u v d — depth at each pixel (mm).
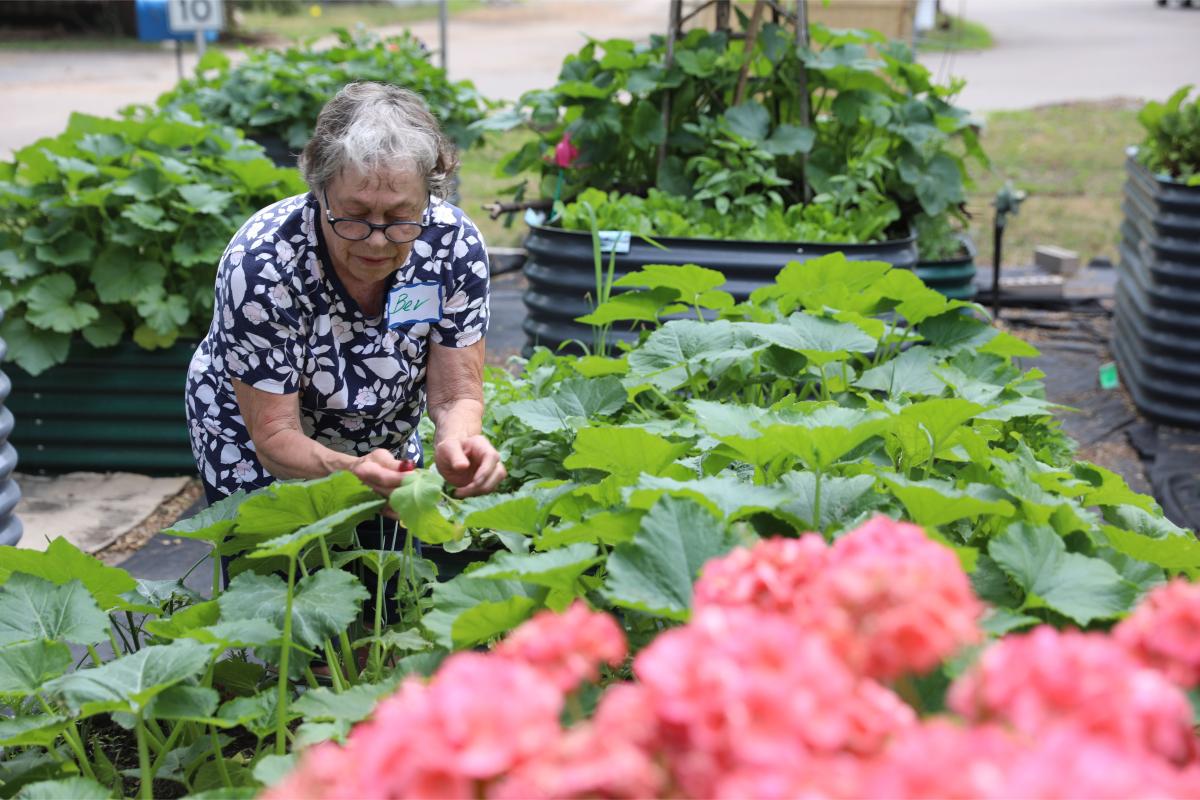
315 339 2186
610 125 4793
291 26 25719
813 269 3002
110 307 4355
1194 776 806
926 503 1578
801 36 4742
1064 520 1679
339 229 1937
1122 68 19516
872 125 5043
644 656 933
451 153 2066
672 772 905
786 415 1933
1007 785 778
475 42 23188
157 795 1929
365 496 1920
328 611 1727
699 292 2945
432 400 2355
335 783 970
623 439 1821
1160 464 4715
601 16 28984
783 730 861
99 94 15695
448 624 1603
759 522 1733
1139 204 5473
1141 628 1066
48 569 1863
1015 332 6484
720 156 4871
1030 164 11609
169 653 1569
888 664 996
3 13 23406
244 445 2408
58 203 4238
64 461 4461
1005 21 28031
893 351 3014
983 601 1599
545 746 884
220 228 4359
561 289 4242
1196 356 4973
